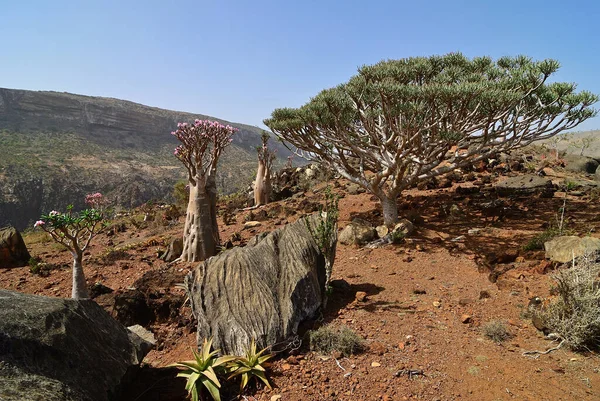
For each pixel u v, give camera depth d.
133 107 154.38
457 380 3.61
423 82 8.14
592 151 16.69
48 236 12.28
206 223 8.00
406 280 6.23
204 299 4.46
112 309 5.52
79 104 137.00
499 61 8.62
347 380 3.63
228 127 8.30
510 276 5.84
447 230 8.62
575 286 4.20
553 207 9.52
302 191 14.84
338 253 7.84
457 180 13.20
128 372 3.58
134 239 11.39
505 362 3.87
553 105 7.54
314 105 7.91
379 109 8.79
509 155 15.11
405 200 11.41
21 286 7.22
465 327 4.62
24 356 2.69
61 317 3.24
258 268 4.88
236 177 92.50
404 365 3.84
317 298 4.86
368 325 4.70
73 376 2.88
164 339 4.92
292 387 3.54
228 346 3.96
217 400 3.27
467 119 8.00
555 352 3.99
